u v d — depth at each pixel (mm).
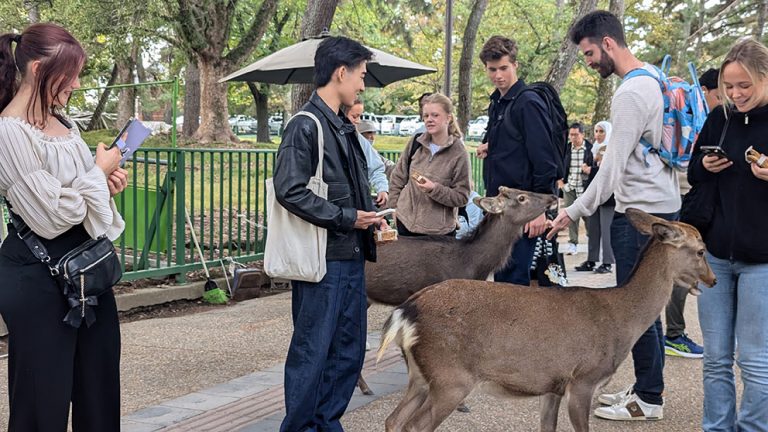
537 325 3879
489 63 5613
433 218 6090
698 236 4074
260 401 5125
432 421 3844
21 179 3000
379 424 4758
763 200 3863
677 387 5664
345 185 3951
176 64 27453
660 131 4719
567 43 15164
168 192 8430
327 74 3916
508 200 5305
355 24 24766
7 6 19812
